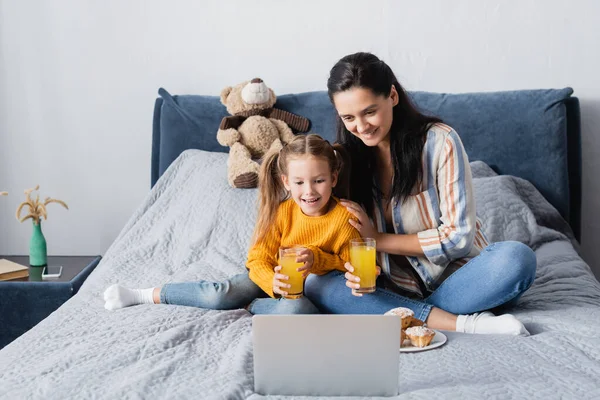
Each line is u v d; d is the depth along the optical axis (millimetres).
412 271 2135
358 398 1463
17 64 3207
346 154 2066
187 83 3188
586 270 2396
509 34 3061
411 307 1944
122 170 3248
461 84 3100
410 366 1591
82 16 3176
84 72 3203
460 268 1973
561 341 1744
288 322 1486
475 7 3059
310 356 1486
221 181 2744
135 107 3211
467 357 1632
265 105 2980
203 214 2625
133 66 3193
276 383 1496
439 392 1432
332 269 2027
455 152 1985
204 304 2082
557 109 2945
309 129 3041
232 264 2393
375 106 1886
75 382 1494
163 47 3180
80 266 3010
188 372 1561
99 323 1937
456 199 1976
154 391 1447
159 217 2715
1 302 2693
